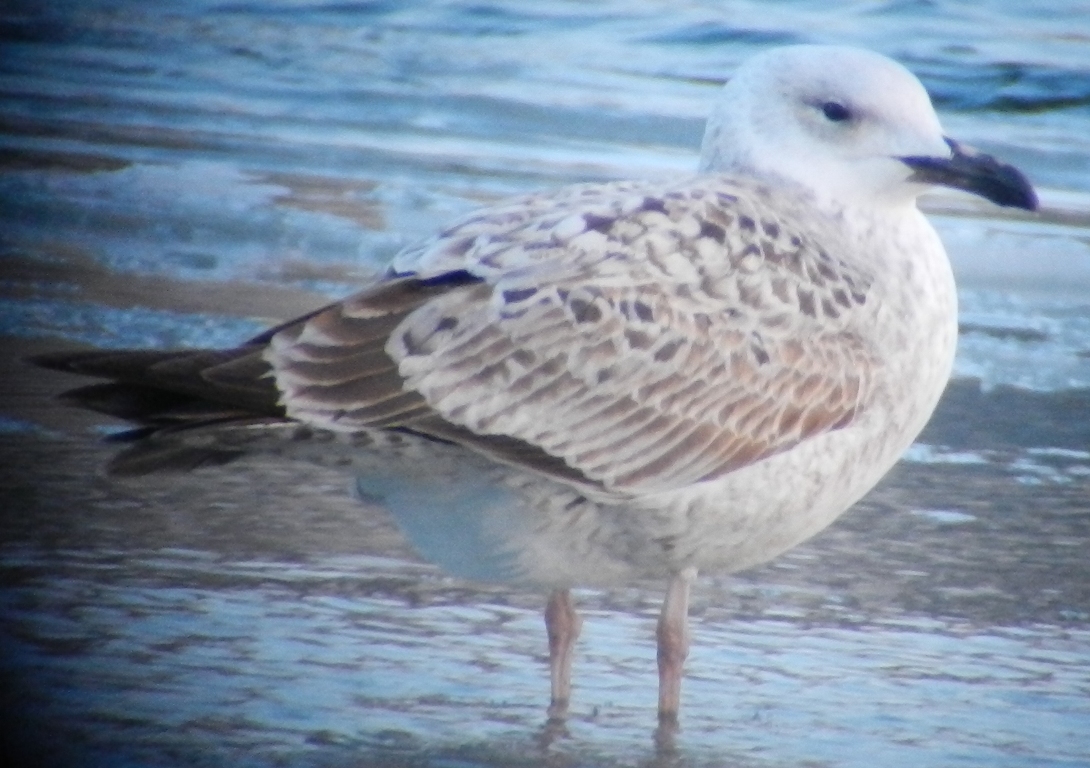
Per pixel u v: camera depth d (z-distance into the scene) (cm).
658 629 994
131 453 870
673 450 924
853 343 966
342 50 2756
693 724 1006
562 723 1002
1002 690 1065
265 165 2219
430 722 995
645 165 2273
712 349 927
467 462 912
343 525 1273
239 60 2727
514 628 1129
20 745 940
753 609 1179
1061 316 1822
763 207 977
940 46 2705
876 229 1008
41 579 1155
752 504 952
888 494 1385
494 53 2752
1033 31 2759
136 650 1063
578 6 2873
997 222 2088
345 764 939
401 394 880
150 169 2188
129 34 2819
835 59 1016
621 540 950
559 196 961
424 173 2198
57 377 1525
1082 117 2544
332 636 1101
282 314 1708
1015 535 1311
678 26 2822
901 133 1005
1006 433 1518
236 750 950
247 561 1203
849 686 1064
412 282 897
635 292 918
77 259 1870
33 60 2717
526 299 902
